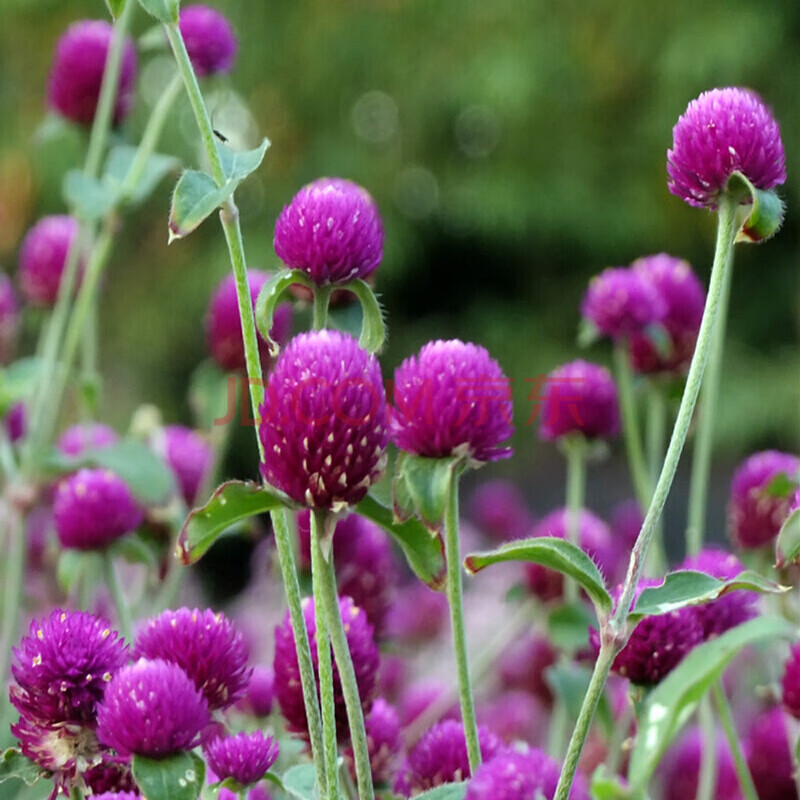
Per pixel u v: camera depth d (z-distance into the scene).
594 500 2.90
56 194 3.20
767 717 0.83
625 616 0.66
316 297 0.69
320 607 0.66
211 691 0.69
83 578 0.89
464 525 1.77
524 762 0.64
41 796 0.79
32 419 0.94
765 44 3.13
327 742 0.66
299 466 0.65
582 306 0.92
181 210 0.67
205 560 2.66
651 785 0.88
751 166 0.67
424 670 1.35
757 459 0.89
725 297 0.87
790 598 0.85
